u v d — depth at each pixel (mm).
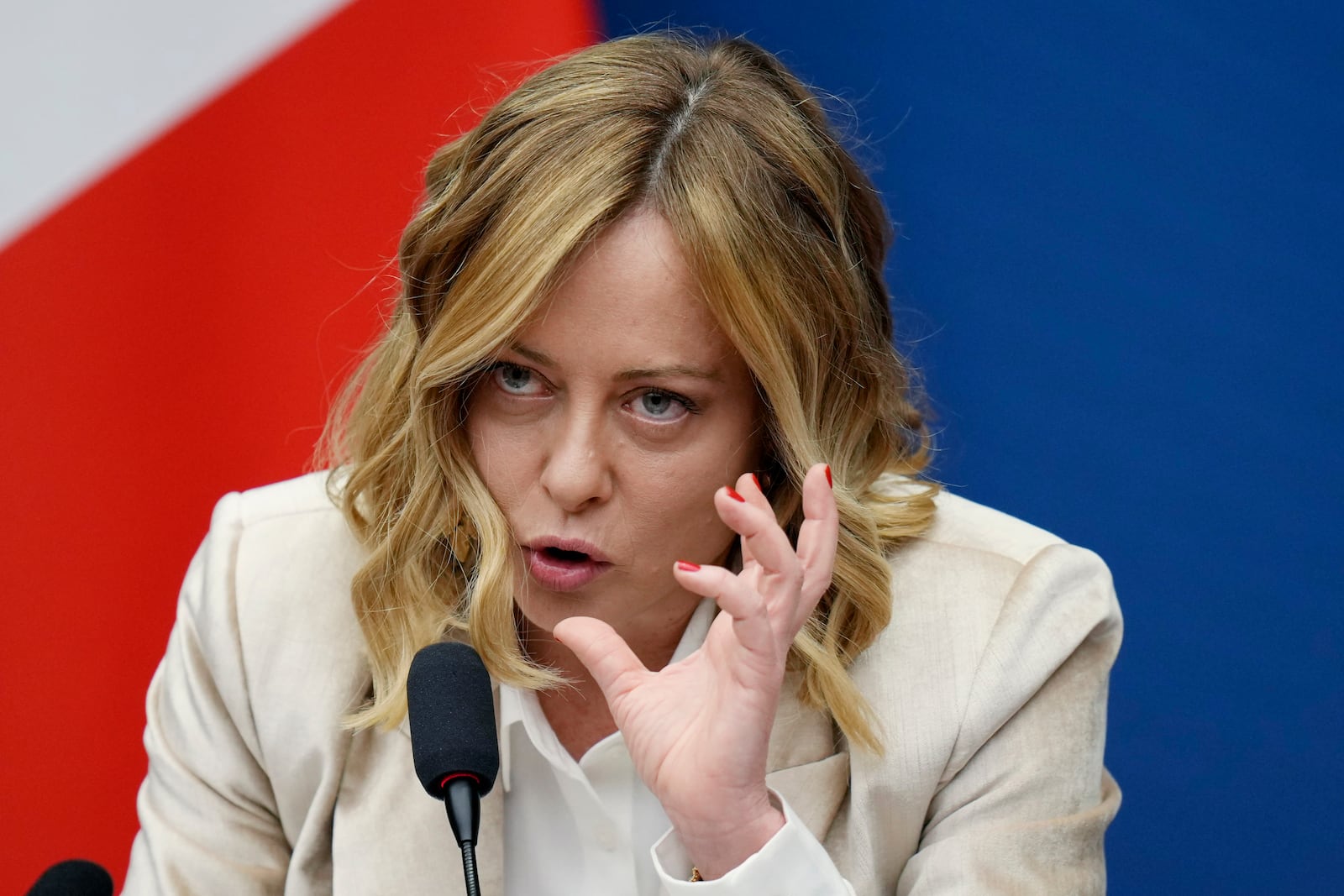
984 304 8141
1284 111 7449
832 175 4445
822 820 4750
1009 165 8062
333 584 5164
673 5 8570
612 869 4984
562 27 8477
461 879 4766
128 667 8242
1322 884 7484
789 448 4402
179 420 8273
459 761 3578
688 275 4008
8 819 8203
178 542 8281
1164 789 7730
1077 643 4859
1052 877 4570
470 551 4922
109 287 8195
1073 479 7957
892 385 5020
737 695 3805
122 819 8227
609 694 4035
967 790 4746
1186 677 7715
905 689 4773
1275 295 7516
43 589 8211
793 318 4215
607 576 4398
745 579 3816
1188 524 7727
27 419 8172
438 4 8359
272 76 8289
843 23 8367
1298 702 7516
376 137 8359
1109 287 7863
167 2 8141
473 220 4164
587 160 3994
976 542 5137
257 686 5027
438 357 4188
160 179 8219
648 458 4207
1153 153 7730
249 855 5059
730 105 4223
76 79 8109
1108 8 7785
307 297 8359
